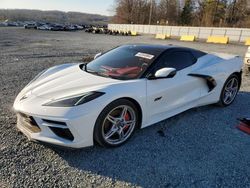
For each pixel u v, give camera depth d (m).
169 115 3.72
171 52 3.81
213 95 4.38
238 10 59.62
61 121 2.65
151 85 3.31
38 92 3.10
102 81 3.17
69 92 2.94
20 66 8.30
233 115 4.30
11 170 2.59
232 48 19.12
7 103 4.51
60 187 2.39
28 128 2.98
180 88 3.74
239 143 3.33
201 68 4.11
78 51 13.70
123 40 26.84
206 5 65.62
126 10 84.56
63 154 2.93
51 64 8.89
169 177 2.59
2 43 17.80
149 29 52.00
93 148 3.07
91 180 2.51
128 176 2.59
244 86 6.31
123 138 3.18
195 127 3.77
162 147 3.16
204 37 37.28
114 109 2.96
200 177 2.60
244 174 2.67
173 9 79.38
